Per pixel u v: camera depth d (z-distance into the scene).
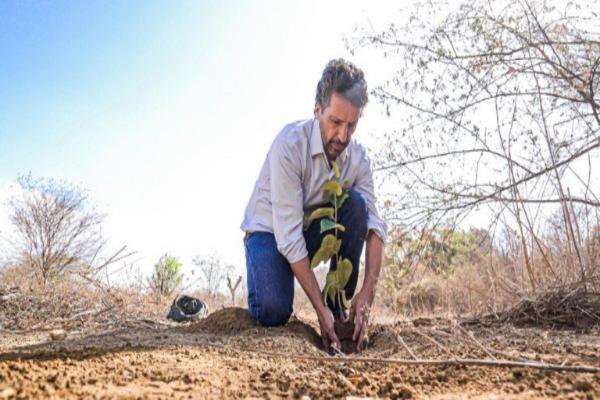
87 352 1.73
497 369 1.44
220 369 1.53
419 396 1.23
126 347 1.90
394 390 1.28
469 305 3.62
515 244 3.45
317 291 2.44
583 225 3.07
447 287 4.04
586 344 1.93
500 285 3.28
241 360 1.71
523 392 1.21
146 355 1.70
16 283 5.27
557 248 3.11
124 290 4.98
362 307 2.42
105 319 3.60
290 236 2.46
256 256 2.68
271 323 2.62
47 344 2.15
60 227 10.04
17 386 1.20
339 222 2.72
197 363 1.61
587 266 2.84
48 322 3.43
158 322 3.53
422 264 4.17
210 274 7.03
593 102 3.17
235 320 2.70
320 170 2.64
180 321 3.65
